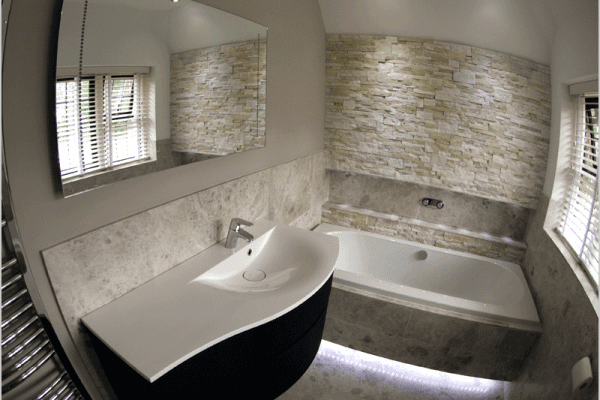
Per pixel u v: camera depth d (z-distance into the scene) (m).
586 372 1.22
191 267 1.50
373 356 2.35
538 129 2.43
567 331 1.60
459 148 2.68
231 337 1.16
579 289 1.58
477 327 2.00
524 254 2.68
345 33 2.76
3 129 0.89
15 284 0.96
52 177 1.01
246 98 1.84
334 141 3.02
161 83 1.32
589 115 2.00
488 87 2.52
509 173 2.58
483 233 2.86
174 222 1.47
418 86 2.68
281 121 2.28
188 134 1.50
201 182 1.62
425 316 2.06
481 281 2.70
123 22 1.14
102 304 1.20
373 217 3.11
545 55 2.29
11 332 0.93
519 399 1.91
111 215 1.20
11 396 0.98
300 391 2.05
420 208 3.04
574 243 1.94
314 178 2.95
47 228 1.01
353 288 2.19
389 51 2.69
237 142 1.83
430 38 2.58
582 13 1.73
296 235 1.84
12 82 0.90
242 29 1.74
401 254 2.93
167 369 0.93
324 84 2.91
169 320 1.13
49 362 1.09
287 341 1.39
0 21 0.84
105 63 1.10
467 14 2.35
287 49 2.23
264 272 1.70
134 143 1.25
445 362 2.12
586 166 1.93
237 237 1.69
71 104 1.02
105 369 1.16
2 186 0.89
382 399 2.02
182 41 1.40
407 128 2.79
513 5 2.17
